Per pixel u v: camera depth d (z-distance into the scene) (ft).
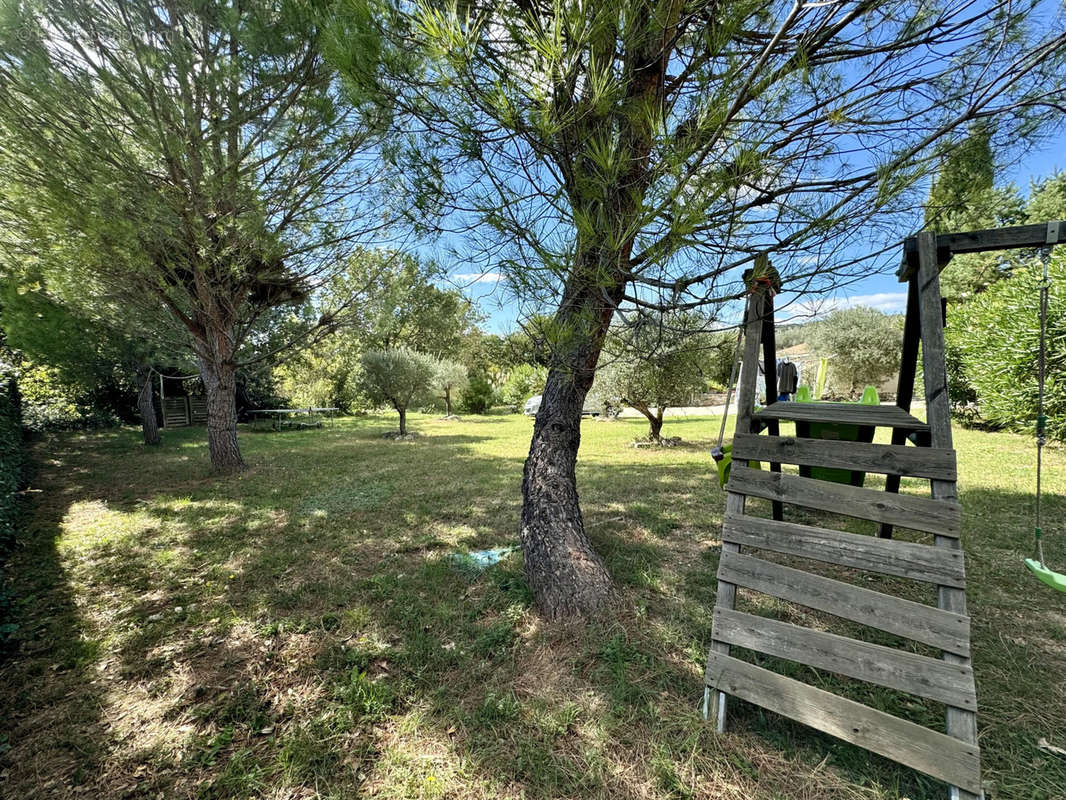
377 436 37.93
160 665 7.07
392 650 7.20
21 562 11.10
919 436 6.85
